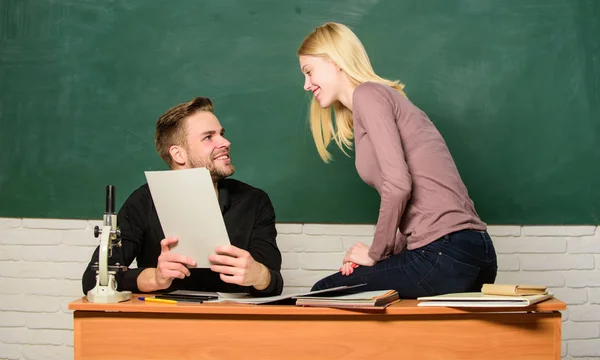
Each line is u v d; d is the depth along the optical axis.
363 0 2.97
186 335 1.63
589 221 2.96
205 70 2.99
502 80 2.96
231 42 2.99
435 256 1.76
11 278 2.99
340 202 2.96
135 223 2.11
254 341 1.62
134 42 3.00
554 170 2.96
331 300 1.59
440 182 1.82
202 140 2.09
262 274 1.80
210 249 1.73
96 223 2.98
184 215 1.70
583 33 2.97
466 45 2.97
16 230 2.99
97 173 2.98
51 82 3.00
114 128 2.99
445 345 1.61
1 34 3.02
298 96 2.97
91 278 1.89
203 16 2.99
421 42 2.97
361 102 1.84
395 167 1.75
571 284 2.96
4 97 3.01
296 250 2.96
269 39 2.98
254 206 2.21
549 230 2.96
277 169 2.97
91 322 1.64
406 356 1.61
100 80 3.00
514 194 2.95
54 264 2.99
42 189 2.99
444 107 2.96
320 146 2.33
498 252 2.96
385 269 1.82
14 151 3.00
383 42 2.97
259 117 2.97
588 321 2.96
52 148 2.99
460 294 1.65
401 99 1.89
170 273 1.75
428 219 1.80
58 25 3.01
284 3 2.99
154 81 2.99
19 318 2.99
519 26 2.97
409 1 2.97
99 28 3.01
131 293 1.81
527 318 1.62
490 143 2.96
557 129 2.96
